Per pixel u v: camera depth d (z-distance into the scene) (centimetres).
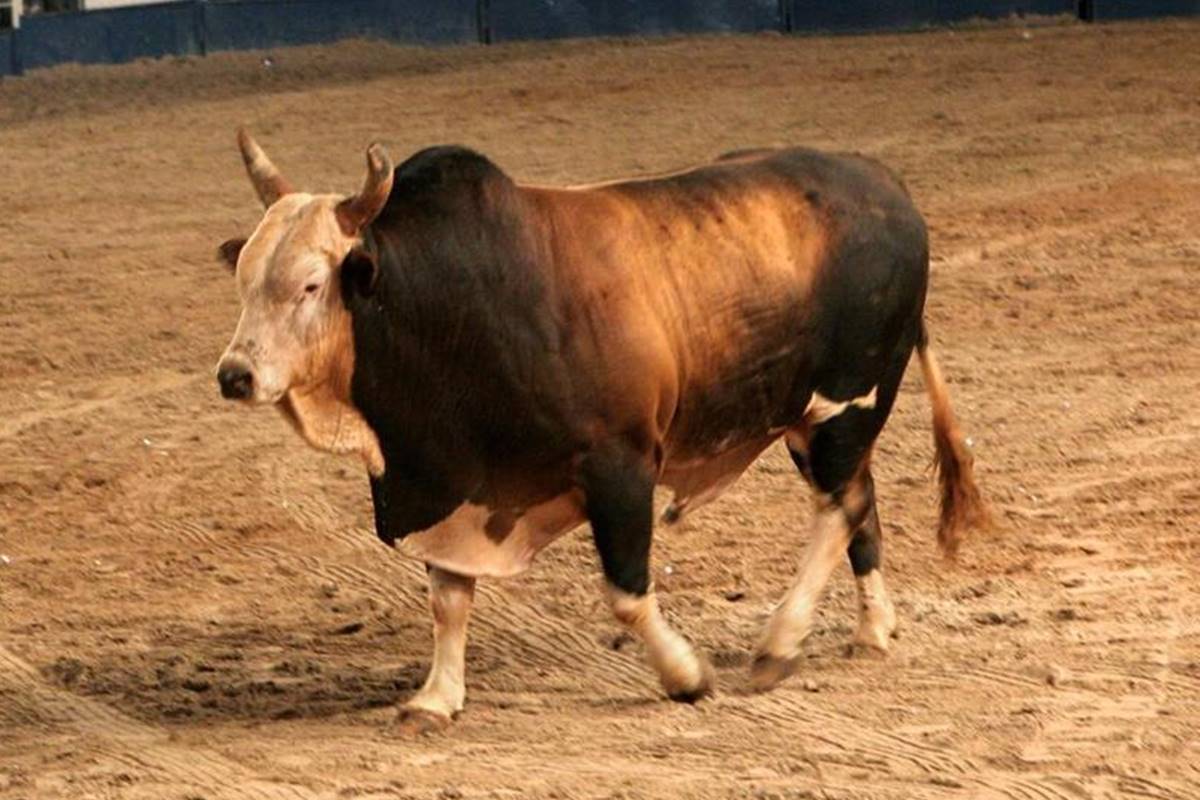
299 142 3816
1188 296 2400
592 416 1147
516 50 4638
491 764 1122
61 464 1939
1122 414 1936
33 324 2602
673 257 1194
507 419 1140
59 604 1512
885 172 1321
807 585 1266
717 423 1226
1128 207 2845
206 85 4562
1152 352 2175
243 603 1499
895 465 1791
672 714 1205
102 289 2803
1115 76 3738
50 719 1247
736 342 1214
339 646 1388
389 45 4841
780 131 3550
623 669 1309
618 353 1149
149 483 1856
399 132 3819
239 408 2133
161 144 3928
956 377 2100
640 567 1175
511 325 1132
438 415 1136
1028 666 1268
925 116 3562
